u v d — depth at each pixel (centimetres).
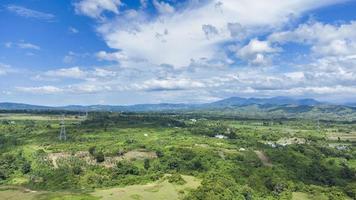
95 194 18000
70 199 17425
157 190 18125
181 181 19212
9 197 19550
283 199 19725
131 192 17888
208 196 16950
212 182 18938
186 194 17512
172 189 18238
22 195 19850
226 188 18562
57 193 19362
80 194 18288
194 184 19138
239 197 18375
